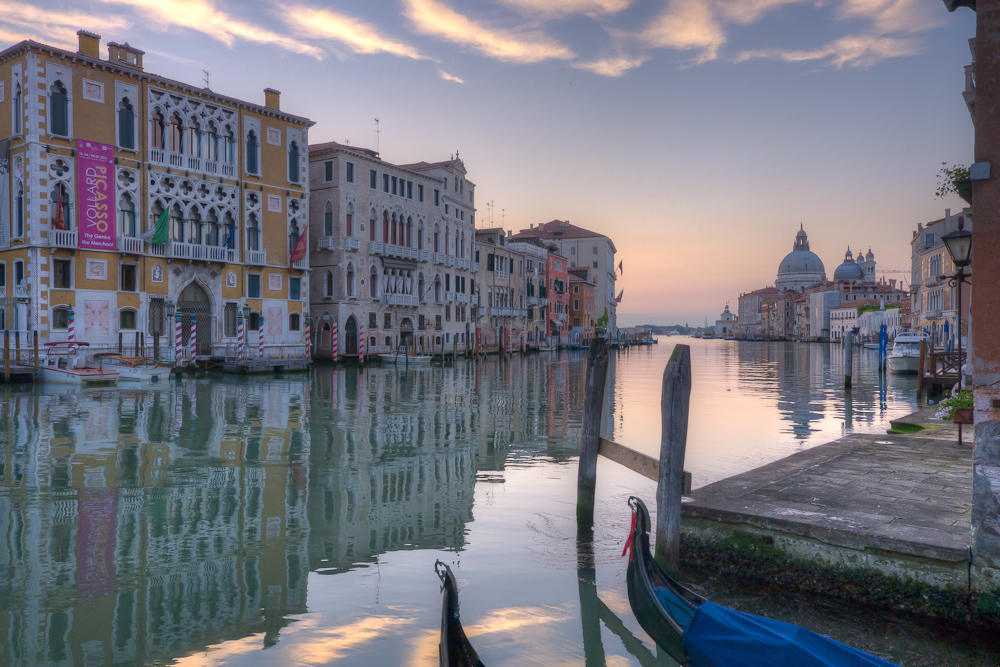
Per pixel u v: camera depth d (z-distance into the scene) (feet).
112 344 110.22
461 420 64.80
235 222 130.52
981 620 18.65
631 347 389.60
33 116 101.60
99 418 64.03
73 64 105.81
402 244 177.06
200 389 93.81
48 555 25.91
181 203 120.98
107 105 110.11
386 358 164.14
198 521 30.45
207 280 125.29
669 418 21.53
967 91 37.29
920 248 249.75
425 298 187.11
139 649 18.56
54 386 93.20
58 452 47.01
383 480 38.68
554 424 62.44
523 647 18.80
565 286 307.78
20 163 103.50
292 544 27.30
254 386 99.45
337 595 22.13
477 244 221.05
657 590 18.70
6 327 107.04
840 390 101.81
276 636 19.30
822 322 462.60
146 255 114.52
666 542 21.56
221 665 17.72
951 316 203.51
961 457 33.06
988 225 18.04
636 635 19.56
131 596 22.07
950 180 44.39
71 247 104.83
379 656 18.16
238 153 130.93
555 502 33.65
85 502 33.83
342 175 155.84
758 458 44.91
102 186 108.99
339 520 30.58
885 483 27.43
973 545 18.88
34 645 18.74
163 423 61.11
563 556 25.82
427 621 20.27
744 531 22.68
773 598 21.47
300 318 143.64
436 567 16.62
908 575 19.80
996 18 17.74
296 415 67.67
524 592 22.48
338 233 155.43
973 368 18.67
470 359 194.80
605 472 40.88
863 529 20.89
